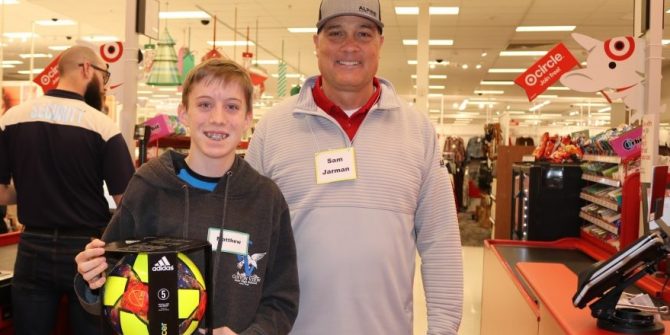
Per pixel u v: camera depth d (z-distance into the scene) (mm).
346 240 1610
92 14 9398
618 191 3178
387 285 1630
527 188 4094
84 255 1154
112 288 1144
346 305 1588
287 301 1443
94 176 2385
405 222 1680
